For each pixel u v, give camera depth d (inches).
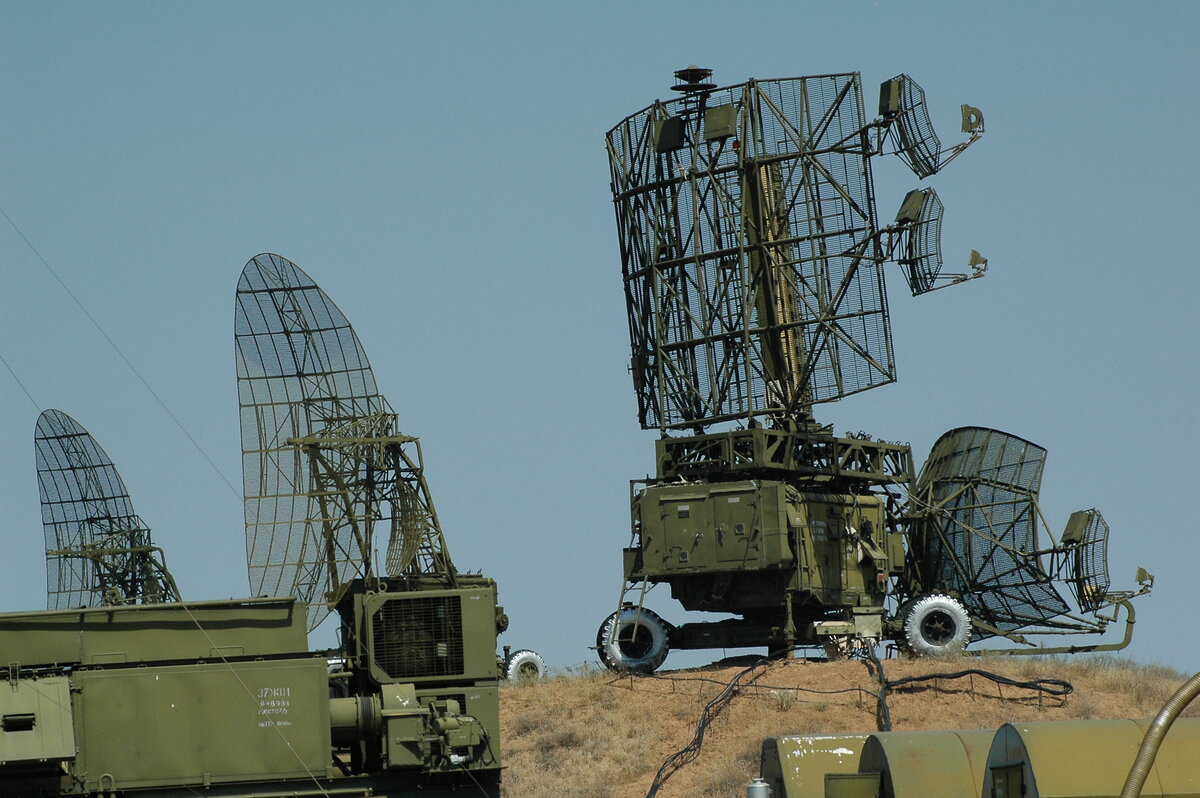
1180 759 3956.7
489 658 5295.3
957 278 6697.8
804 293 6697.8
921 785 4325.8
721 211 6756.9
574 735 5944.9
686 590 6619.1
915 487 7076.8
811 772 4643.2
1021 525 7003.0
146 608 5014.8
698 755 5772.6
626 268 7017.7
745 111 6756.9
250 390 5654.5
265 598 5083.7
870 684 6063.0
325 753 5019.7
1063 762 3949.3
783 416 6707.7
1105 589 6894.7
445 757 5128.0
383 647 5265.8
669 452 6697.8
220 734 4960.6
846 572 6668.3
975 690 6043.3
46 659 4918.8
